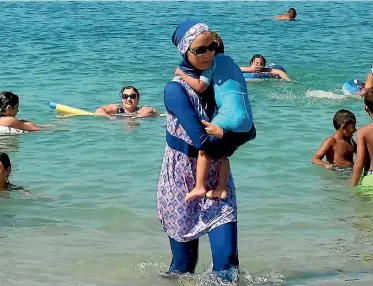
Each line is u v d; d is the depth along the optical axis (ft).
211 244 16.17
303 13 127.54
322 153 30.66
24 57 69.31
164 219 16.70
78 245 20.84
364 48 78.28
